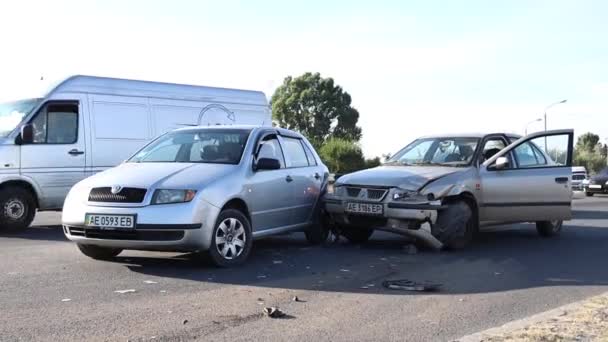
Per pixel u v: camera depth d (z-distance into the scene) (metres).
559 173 10.78
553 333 4.99
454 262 8.53
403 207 8.88
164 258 8.30
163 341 4.81
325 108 67.81
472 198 9.60
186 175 7.63
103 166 12.43
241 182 8.05
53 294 6.21
